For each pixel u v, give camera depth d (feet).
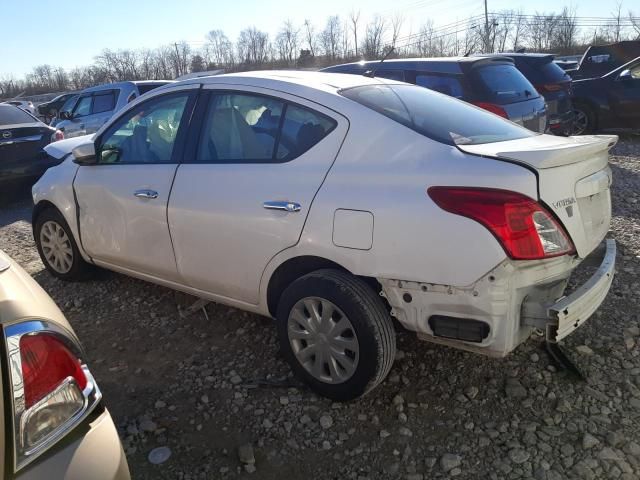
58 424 4.91
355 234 8.45
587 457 7.99
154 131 11.96
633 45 45.62
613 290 12.97
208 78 11.30
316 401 9.52
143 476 8.00
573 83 34.60
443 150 8.30
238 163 10.21
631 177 23.65
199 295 11.51
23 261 17.40
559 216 7.77
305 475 7.98
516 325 7.83
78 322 12.95
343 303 8.62
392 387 9.83
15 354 4.82
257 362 10.82
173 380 10.37
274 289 9.96
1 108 26.55
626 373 9.89
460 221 7.60
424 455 8.23
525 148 8.37
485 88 20.36
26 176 25.93
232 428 8.97
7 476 4.47
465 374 10.08
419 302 8.11
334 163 9.00
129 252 12.32
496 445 8.34
